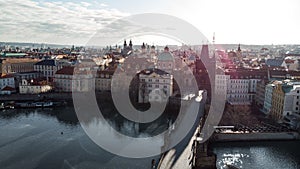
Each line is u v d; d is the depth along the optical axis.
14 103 185.50
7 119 155.38
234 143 117.38
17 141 120.06
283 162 101.19
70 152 108.00
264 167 96.62
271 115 149.75
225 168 94.38
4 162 99.38
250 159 102.69
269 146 115.50
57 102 191.12
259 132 122.56
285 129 128.50
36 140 121.31
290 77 194.75
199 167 89.31
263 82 175.38
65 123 147.62
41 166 96.25
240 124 135.75
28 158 102.81
